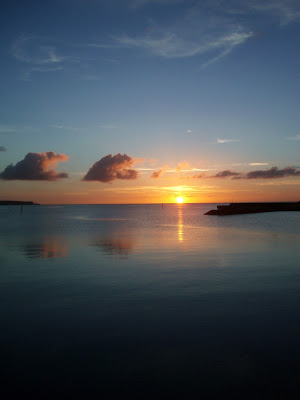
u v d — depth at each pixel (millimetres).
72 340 6008
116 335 6219
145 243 21172
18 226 41781
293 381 4648
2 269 12594
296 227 35406
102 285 10031
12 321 6977
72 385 4598
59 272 12008
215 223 45188
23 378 4773
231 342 5859
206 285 9969
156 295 8906
